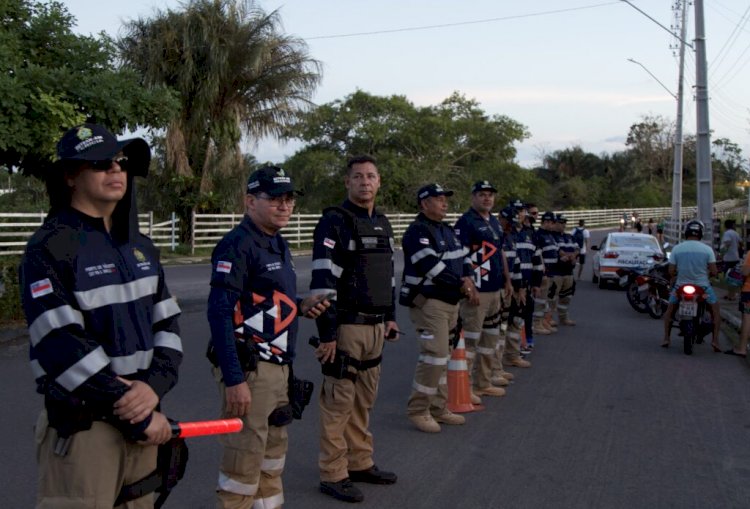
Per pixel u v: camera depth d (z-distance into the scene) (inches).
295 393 169.9
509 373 361.7
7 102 411.5
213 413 288.4
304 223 1395.2
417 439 262.4
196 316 542.0
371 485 218.7
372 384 216.4
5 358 383.9
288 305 165.0
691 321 428.5
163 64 1099.9
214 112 1177.4
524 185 1963.6
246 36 1136.2
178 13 1117.7
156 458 121.6
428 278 261.0
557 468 235.0
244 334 159.2
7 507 197.5
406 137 1717.5
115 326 113.6
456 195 1750.7
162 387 117.6
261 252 160.9
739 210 2672.2
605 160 3193.9
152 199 1173.1
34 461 231.3
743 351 427.8
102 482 111.9
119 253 116.2
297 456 242.8
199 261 1048.2
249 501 164.4
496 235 317.4
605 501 208.8
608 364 400.2
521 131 1851.6
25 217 1019.3
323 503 204.4
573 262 515.5
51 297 107.8
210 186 1200.2
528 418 291.9
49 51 486.9
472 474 228.5
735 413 302.7
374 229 210.7
